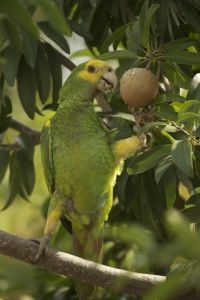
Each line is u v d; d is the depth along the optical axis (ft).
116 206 30.25
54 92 29.25
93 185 25.63
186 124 21.50
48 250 22.29
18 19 15.55
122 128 26.94
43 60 28.86
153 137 23.84
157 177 21.43
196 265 16.08
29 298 30.14
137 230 12.00
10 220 38.42
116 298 31.45
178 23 28.07
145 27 23.12
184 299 19.74
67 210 26.05
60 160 25.91
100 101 28.71
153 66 24.68
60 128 26.23
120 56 23.43
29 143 31.01
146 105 23.56
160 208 27.14
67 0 29.50
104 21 28.96
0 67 27.37
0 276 20.34
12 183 31.78
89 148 25.59
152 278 22.30
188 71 25.45
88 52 33.94
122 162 25.61
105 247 32.09
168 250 11.93
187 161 19.60
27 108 28.84
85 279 22.44
